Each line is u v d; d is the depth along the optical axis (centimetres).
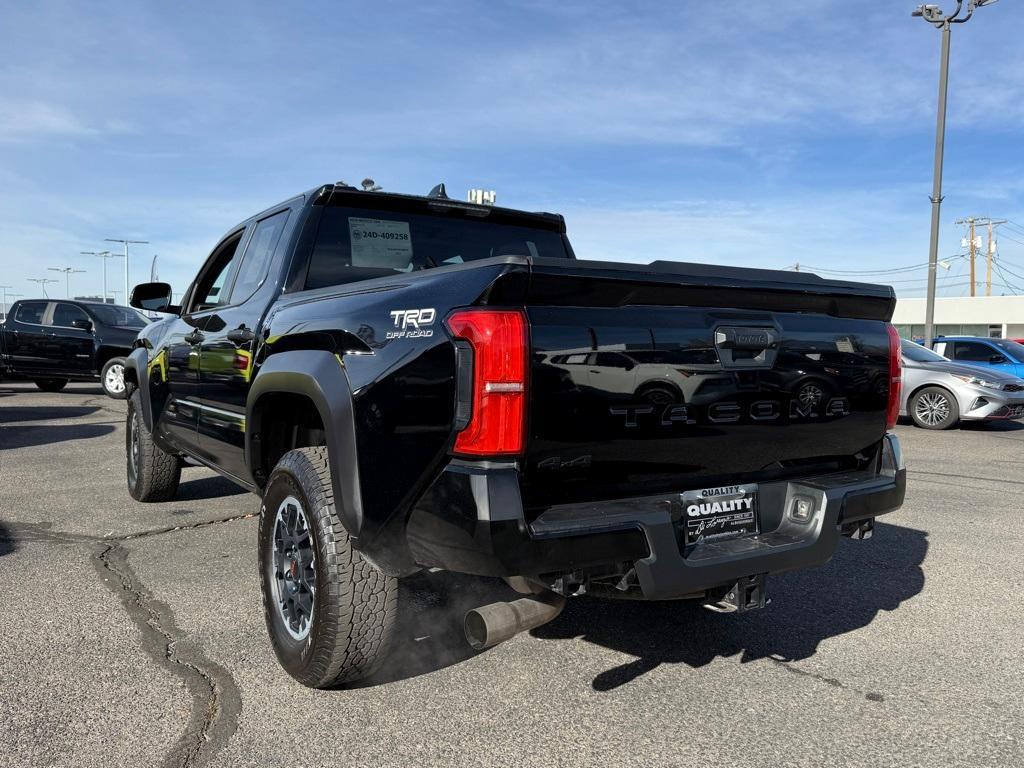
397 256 407
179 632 345
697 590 257
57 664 311
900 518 579
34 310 1510
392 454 253
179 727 265
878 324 325
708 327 270
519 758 251
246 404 367
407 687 298
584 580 243
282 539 310
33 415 1188
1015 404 1127
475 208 431
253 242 439
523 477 238
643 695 295
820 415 302
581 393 242
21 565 438
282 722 270
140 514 558
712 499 276
